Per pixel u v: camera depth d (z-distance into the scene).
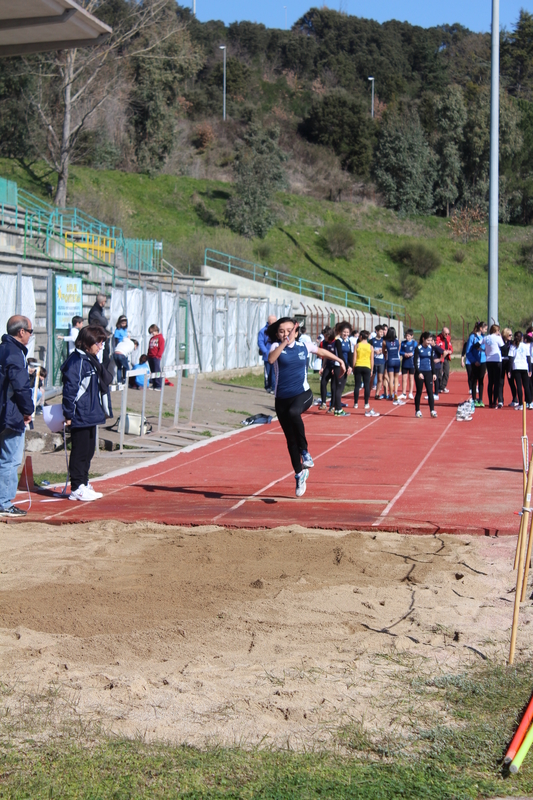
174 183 57.59
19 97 50.16
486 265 61.84
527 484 5.21
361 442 15.88
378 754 3.89
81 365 10.27
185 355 28.34
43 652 5.16
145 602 6.20
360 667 4.95
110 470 12.75
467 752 3.88
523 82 100.75
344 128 70.12
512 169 71.75
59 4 10.18
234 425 18.59
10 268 19.83
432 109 72.44
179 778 3.62
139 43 56.81
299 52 93.69
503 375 22.28
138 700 4.46
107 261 32.53
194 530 8.69
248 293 45.75
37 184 49.12
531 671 4.82
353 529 8.68
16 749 3.88
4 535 8.52
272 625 5.68
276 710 4.34
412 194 67.12
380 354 25.19
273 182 61.06
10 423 9.20
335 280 54.78
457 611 5.96
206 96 77.50
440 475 12.09
